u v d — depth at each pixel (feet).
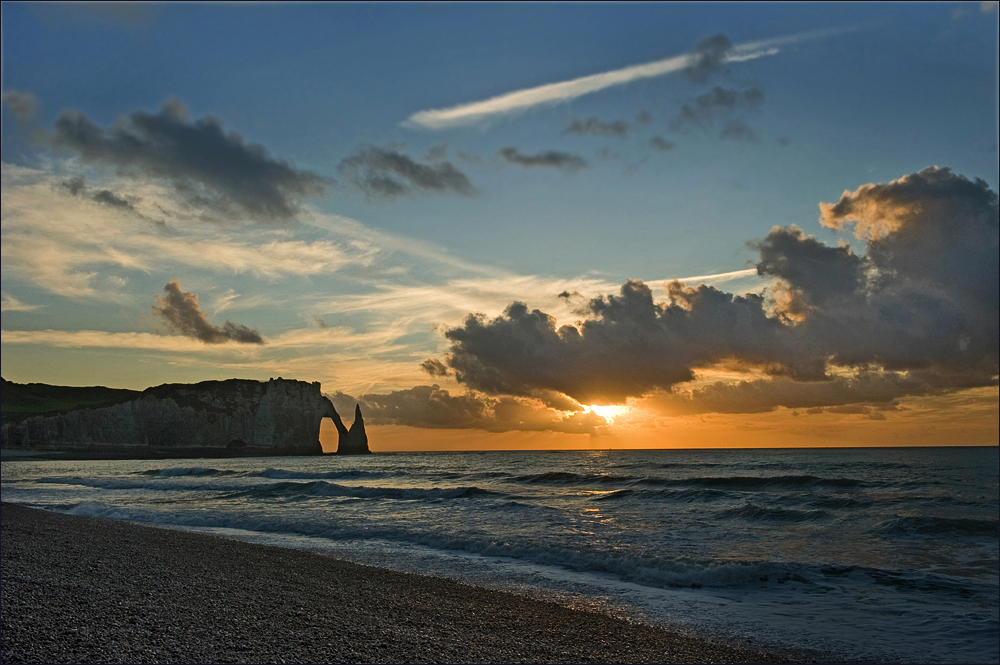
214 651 24.16
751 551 54.75
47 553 44.34
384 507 90.63
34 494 122.11
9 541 49.65
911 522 65.62
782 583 43.45
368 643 27.12
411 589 39.06
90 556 44.09
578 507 89.76
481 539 59.72
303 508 90.33
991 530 62.59
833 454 385.50
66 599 29.84
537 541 58.59
